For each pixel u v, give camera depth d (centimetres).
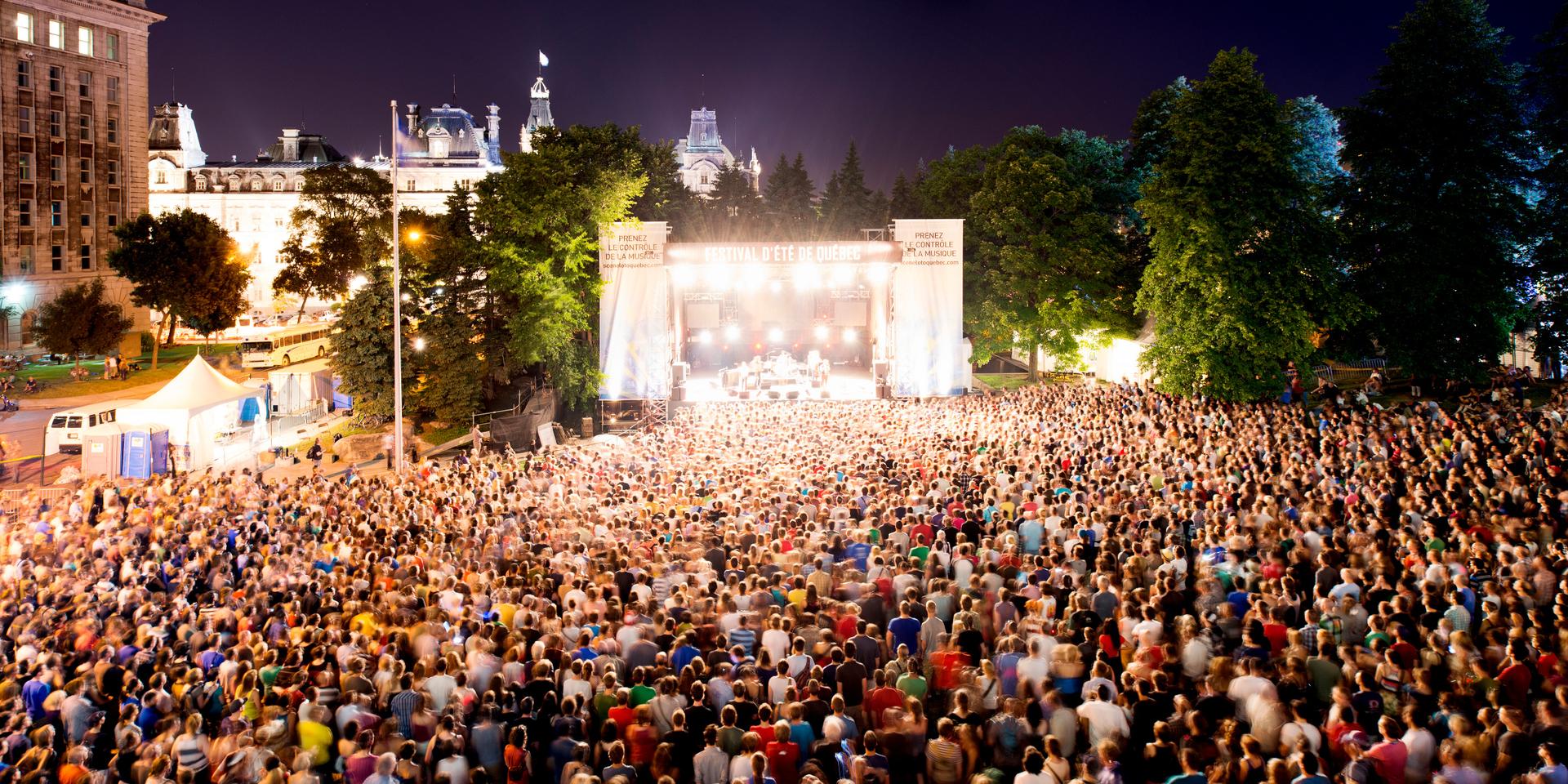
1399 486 2053
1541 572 1429
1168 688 1227
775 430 3797
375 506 2488
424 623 1441
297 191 14150
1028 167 5331
